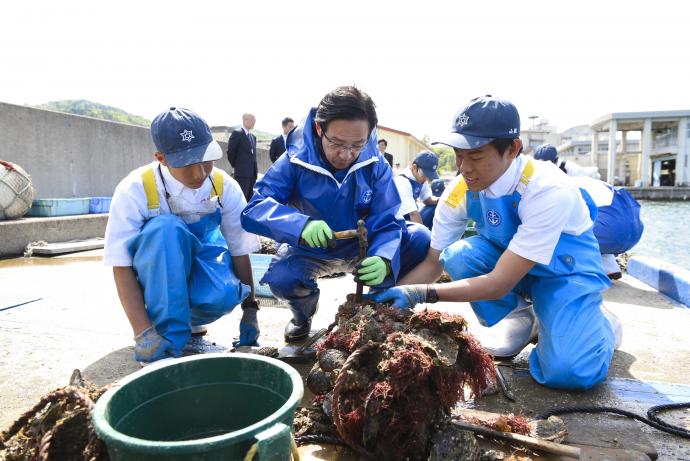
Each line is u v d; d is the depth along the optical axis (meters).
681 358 2.66
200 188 2.46
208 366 1.46
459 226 2.65
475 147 2.04
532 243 2.12
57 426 1.30
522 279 2.47
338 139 2.14
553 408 2.05
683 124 38.03
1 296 3.79
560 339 2.20
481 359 1.61
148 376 1.36
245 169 8.05
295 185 2.52
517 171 2.20
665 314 3.54
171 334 2.25
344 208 2.49
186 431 1.44
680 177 38.62
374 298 2.11
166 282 2.24
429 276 2.74
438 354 1.48
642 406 2.09
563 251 2.33
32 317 3.25
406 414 1.49
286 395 1.35
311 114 2.46
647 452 1.71
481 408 2.06
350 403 1.54
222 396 1.48
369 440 1.55
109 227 2.31
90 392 1.49
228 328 3.14
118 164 9.69
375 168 2.51
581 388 2.21
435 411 1.55
